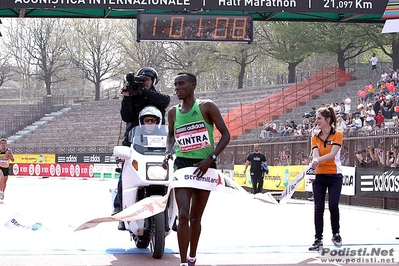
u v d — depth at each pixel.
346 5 22.45
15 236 18.09
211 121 11.62
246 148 45.84
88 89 151.25
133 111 15.59
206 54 100.19
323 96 60.75
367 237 18.09
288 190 14.49
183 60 102.50
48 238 17.73
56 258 14.38
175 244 16.81
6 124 99.25
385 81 51.88
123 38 116.31
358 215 25.69
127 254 15.02
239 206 30.20
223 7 22.08
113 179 66.31
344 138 32.94
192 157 11.52
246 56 97.38
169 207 13.97
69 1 21.44
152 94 15.55
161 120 15.23
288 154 39.31
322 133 15.19
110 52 119.50
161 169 14.05
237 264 13.66
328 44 74.25
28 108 106.12
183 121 11.55
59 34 123.56
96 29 117.94
